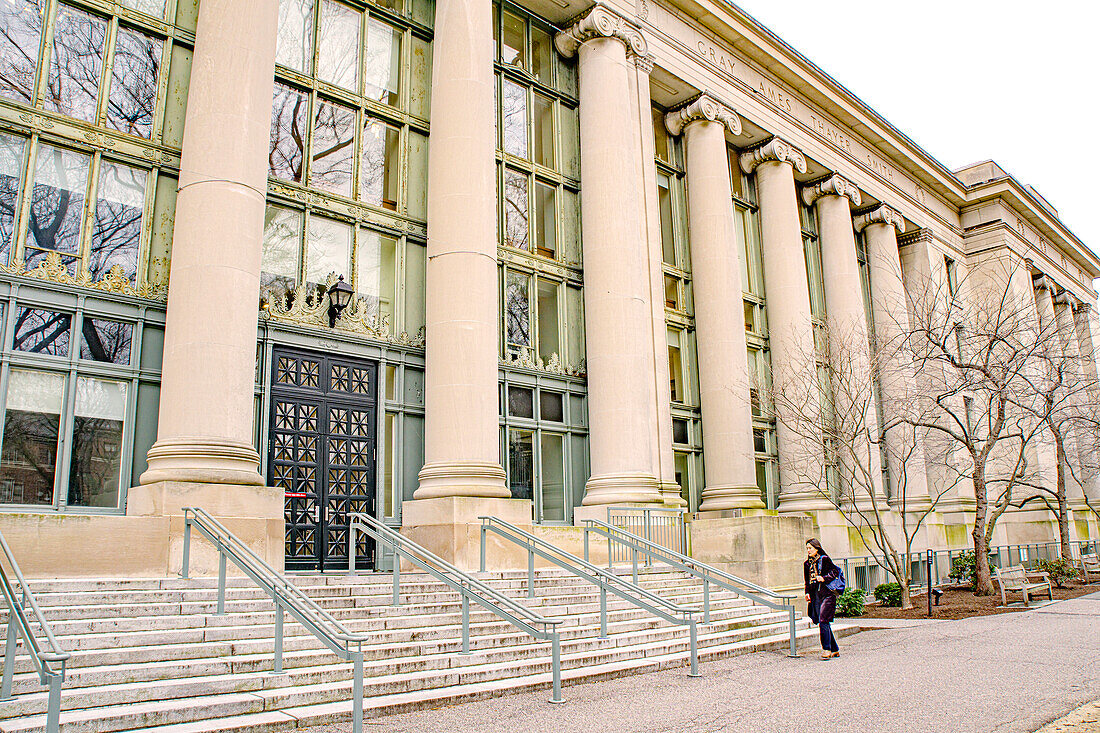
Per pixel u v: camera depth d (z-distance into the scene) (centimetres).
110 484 1298
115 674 741
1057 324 3822
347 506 1550
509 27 2091
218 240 1283
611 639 1123
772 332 2564
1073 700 853
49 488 1241
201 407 1220
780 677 998
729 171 2592
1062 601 2103
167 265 1416
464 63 1717
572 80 2202
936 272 3381
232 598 1008
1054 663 1113
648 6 2277
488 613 1141
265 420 1452
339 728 699
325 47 1736
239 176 1327
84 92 1395
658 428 1977
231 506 1180
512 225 1966
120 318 1346
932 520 2875
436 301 1614
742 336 2292
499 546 1473
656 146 2433
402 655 938
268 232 1556
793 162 2698
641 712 777
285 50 1669
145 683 737
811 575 1219
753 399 2466
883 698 859
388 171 1788
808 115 2847
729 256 2327
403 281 1727
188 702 710
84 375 1300
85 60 1406
